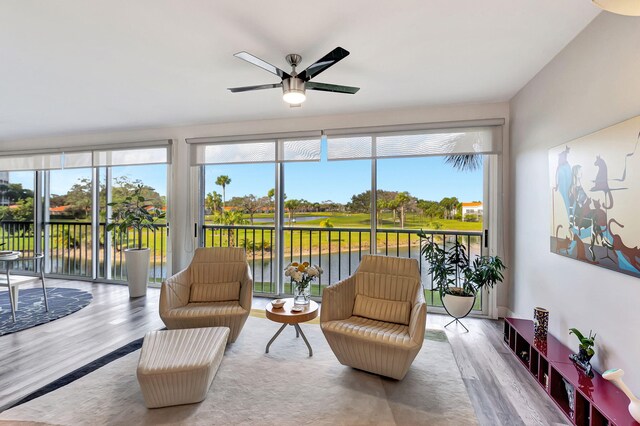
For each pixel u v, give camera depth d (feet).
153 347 6.43
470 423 5.66
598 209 5.90
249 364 7.70
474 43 7.04
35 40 6.85
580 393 5.42
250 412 5.92
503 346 8.82
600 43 5.95
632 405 4.65
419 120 11.59
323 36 6.74
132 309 11.69
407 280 8.20
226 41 6.94
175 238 14.34
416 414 5.88
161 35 6.68
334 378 7.09
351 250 13.44
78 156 15.69
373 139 11.93
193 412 5.90
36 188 17.11
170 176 14.25
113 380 6.98
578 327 6.73
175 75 8.72
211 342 6.70
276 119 12.99
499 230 10.86
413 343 6.41
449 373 7.36
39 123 13.62
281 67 8.18
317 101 10.80
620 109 5.42
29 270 17.44
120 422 5.62
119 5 5.64
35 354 8.19
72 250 16.85
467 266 10.29
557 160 7.40
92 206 15.78
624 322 5.38
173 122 13.52
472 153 10.93
